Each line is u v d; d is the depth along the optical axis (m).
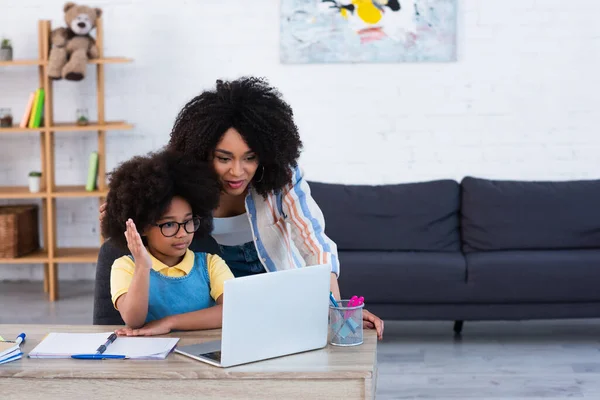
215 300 2.07
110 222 1.97
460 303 4.04
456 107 5.15
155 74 5.29
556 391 3.29
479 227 4.34
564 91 5.10
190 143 2.02
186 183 1.93
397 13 5.08
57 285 5.09
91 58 4.97
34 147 5.39
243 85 2.06
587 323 4.46
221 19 5.22
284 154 2.08
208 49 5.24
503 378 3.47
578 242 4.32
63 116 5.36
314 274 1.77
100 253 2.33
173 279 2.02
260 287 1.69
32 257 5.01
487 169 5.17
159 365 1.69
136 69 5.29
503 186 4.43
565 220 4.32
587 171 5.12
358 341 1.86
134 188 1.90
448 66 5.13
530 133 5.13
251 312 1.68
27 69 5.34
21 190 5.17
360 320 1.86
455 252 4.32
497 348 3.96
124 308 1.91
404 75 5.16
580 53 5.07
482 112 5.14
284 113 2.09
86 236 5.46
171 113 5.31
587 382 3.40
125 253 2.24
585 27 5.05
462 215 4.43
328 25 5.12
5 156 5.41
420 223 4.40
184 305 2.02
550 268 3.98
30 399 1.67
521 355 3.83
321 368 1.66
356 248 4.39
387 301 4.03
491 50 5.10
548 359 3.76
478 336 4.21
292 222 2.26
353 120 5.20
